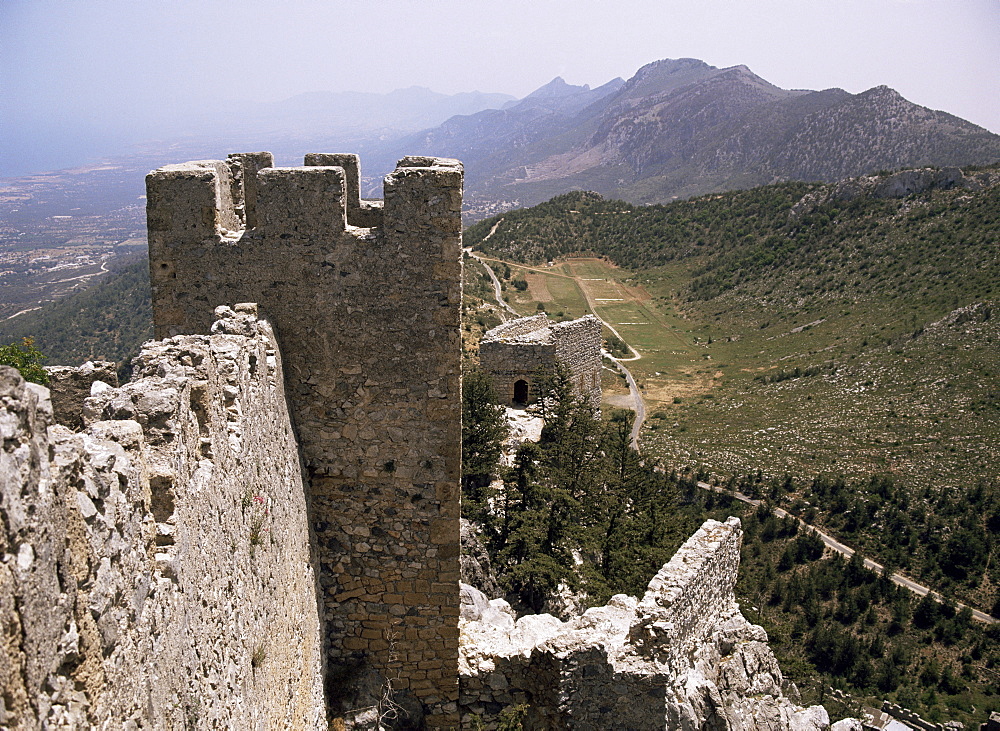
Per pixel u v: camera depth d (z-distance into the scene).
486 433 22.72
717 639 14.66
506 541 18.86
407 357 9.70
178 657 4.85
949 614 52.03
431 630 10.65
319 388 9.72
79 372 8.68
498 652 11.26
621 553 19.80
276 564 7.91
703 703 13.00
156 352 6.11
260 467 7.58
